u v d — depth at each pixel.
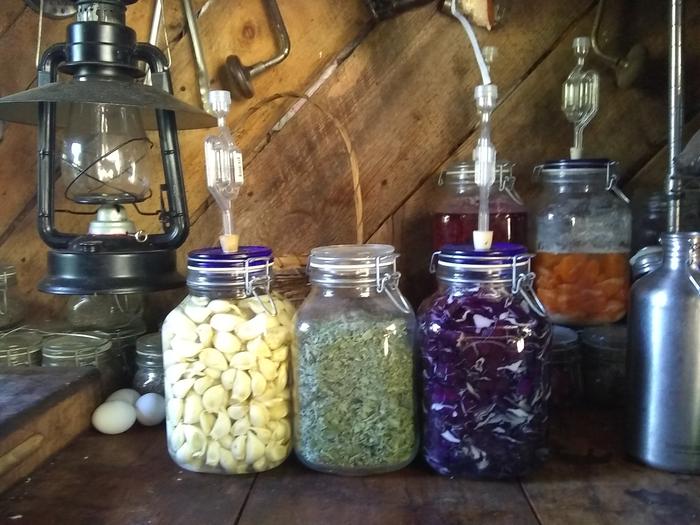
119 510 0.61
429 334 0.66
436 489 0.65
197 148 0.98
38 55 0.92
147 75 0.95
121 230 0.82
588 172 0.86
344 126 0.97
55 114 0.80
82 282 0.75
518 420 0.65
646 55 0.93
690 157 0.74
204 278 0.69
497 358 0.64
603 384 0.85
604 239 0.87
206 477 0.68
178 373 0.69
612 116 0.96
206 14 0.96
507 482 0.66
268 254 0.72
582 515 0.59
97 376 0.84
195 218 0.99
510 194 0.90
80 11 0.77
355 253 0.69
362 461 0.67
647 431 0.67
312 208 0.98
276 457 0.69
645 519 0.58
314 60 0.96
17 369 0.84
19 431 0.67
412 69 0.96
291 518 0.59
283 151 0.97
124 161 0.84
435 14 0.95
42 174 0.79
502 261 0.65
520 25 0.95
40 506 0.62
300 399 0.69
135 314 0.97
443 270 0.68
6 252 1.00
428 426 0.68
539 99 0.96
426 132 0.97
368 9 0.95
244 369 0.68
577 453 0.72
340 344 0.66
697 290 0.63
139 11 0.96
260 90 0.96
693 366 0.64
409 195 0.98
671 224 0.83
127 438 0.79
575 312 0.87
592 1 0.95
